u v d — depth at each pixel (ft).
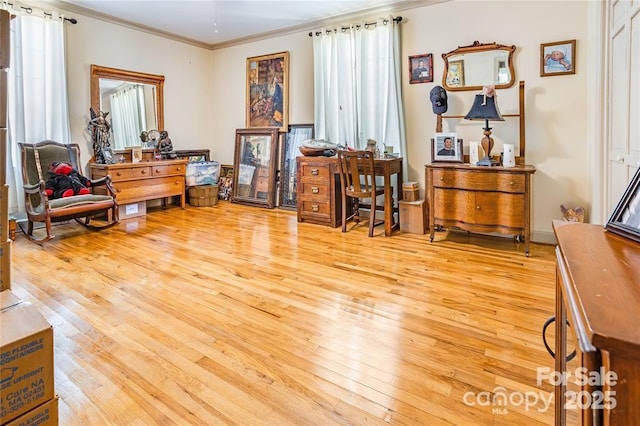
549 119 11.92
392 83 14.37
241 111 19.69
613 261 2.76
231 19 15.90
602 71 9.84
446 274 9.60
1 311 3.22
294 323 7.09
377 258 10.90
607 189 9.76
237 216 16.62
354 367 5.74
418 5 13.71
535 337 6.53
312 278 9.37
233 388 5.24
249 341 6.46
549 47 11.67
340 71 15.70
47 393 3.01
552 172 12.05
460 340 6.46
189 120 19.63
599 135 10.05
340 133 15.99
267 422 4.62
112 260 10.62
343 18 15.47
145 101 17.57
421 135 14.24
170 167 17.17
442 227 12.98
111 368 5.66
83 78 15.31
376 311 7.58
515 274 9.54
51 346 3.01
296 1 13.83
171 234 13.51
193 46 19.47
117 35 16.28
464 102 13.21
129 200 15.60
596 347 1.79
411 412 4.78
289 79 17.74
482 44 12.61
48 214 11.93
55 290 8.50
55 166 13.32
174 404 4.92
